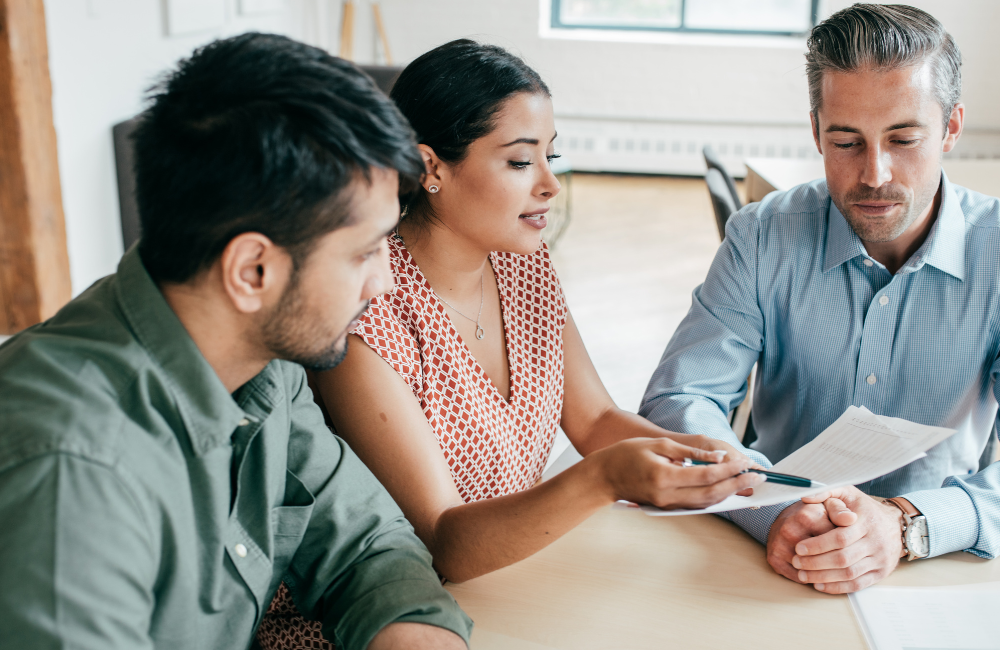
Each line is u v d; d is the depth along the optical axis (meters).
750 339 1.51
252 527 0.92
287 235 0.71
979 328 1.36
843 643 0.97
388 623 0.92
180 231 0.71
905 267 1.35
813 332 1.46
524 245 1.20
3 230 3.11
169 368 0.75
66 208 3.32
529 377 1.32
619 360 3.53
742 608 1.04
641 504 0.98
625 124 6.26
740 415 2.33
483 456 1.24
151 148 0.71
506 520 1.04
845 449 1.09
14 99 2.96
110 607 0.66
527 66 1.15
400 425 1.14
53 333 0.77
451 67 1.12
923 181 1.25
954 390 1.40
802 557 1.07
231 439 0.87
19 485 0.65
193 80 0.70
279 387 0.89
